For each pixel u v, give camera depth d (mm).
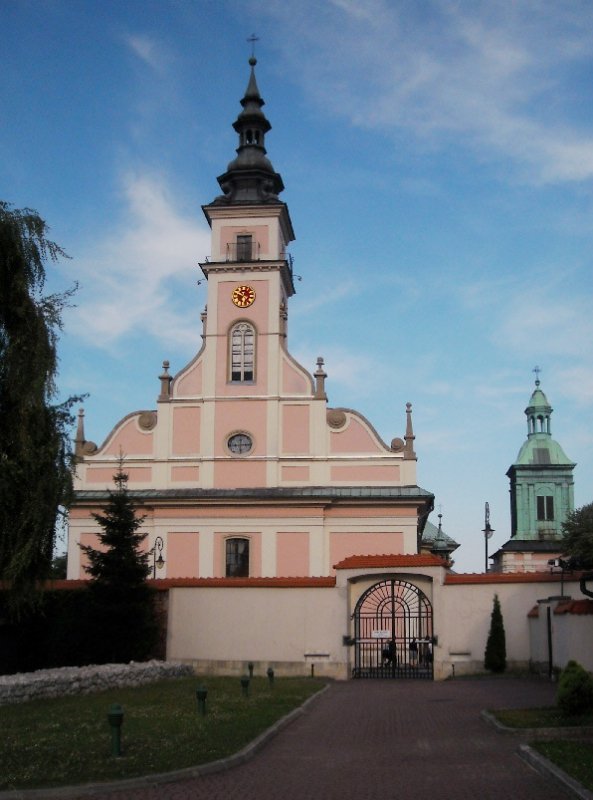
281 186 57375
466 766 15281
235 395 52750
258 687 28922
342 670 34406
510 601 34594
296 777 14695
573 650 28625
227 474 51750
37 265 27078
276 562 50031
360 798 13047
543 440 101250
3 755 15875
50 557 28328
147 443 52531
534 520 98812
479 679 32688
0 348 26531
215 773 15070
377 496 50156
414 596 39562
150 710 22188
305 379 52812
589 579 33656
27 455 26094
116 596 34781
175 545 50656
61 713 21438
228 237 54938
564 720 19172
